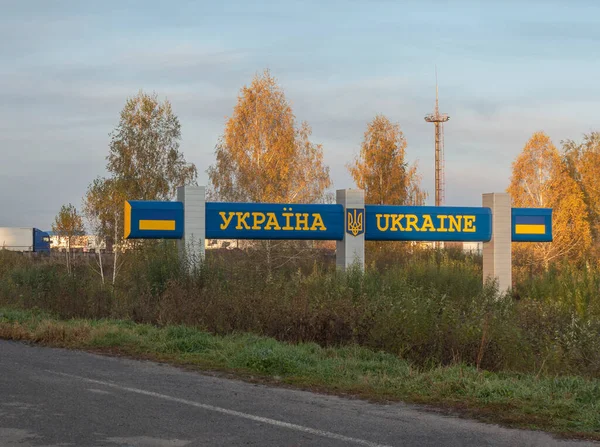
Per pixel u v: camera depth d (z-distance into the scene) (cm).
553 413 762
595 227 5847
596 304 2106
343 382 939
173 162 5009
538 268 4781
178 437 650
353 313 1341
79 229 3550
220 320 1427
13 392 840
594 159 6234
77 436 646
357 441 648
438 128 7488
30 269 2339
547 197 5566
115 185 3569
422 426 711
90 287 1914
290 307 1410
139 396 827
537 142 5647
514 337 1203
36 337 1312
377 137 5925
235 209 2311
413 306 1311
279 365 1016
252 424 705
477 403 819
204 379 953
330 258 4128
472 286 2527
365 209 2480
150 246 3056
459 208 2570
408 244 5109
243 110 4806
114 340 1267
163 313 1525
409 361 1163
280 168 4659
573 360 1232
